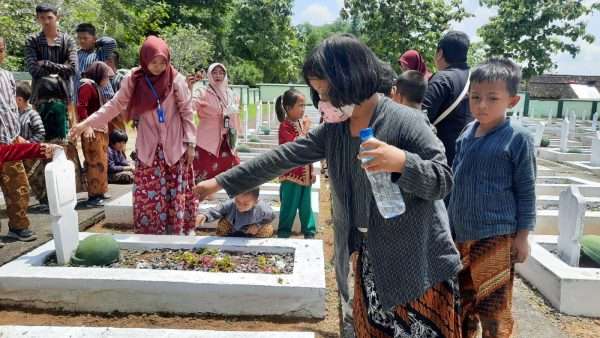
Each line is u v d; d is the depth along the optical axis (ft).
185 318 11.32
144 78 14.12
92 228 18.06
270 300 11.35
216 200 21.03
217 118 20.11
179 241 14.10
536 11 64.54
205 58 83.66
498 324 8.70
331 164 6.92
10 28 35.78
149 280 11.38
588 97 94.94
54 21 19.06
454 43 12.46
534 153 9.05
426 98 11.95
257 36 101.30
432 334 6.64
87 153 19.39
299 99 15.44
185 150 14.75
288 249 14.05
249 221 15.37
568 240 13.65
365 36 57.57
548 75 111.45
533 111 80.02
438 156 6.01
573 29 64.64
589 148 43.78
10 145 12.44
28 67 19.13
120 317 11.32
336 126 6.86
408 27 54.65
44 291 11.56
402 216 6.32
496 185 8.99
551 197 21.30
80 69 22.94
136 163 14.67
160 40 14.12
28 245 14.33
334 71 5.84
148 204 14.66
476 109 9.12
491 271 8.85
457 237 9.30
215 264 12.78
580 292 11.86
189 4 100.48
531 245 14.42
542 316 11.78
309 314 11.41
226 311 11.43
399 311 6.67
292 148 7.39
